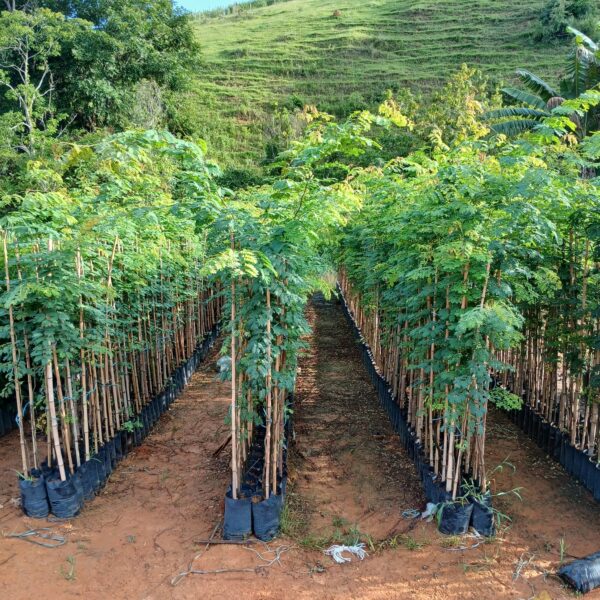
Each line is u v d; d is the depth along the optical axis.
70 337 4.79
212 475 5.72
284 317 4.63
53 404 4.78
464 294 4.50
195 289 9.96
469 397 4.67
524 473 5.77
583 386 5.73
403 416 6.63
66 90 24.62
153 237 7.04
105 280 5.80
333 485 5.52
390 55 47.69
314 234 4.32
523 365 6.96
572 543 4.48
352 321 13.11
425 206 4.67
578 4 41.28
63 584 3.98
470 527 4.61
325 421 7.33
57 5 27.08
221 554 4.33
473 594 3.87
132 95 26.78
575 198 4.96
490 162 4.44
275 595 3.87
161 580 4.03
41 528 4.71
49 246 4.77
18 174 16.27
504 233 4.28
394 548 4.40
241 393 4.82
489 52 43.00
